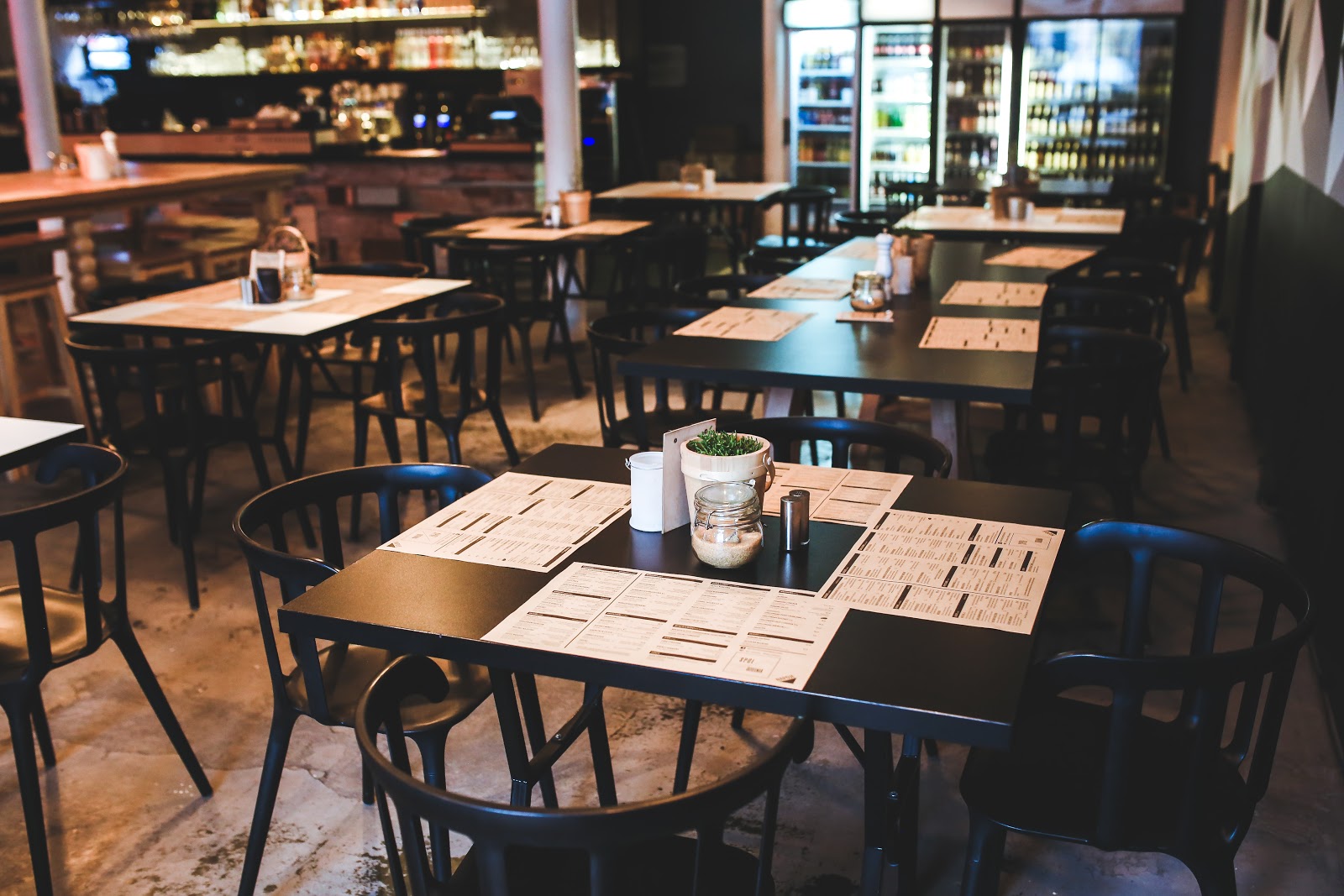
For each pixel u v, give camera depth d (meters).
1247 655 1.60
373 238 8.98
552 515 2.16
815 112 10.45
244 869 2.28
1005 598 1.79
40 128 7.47
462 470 2.42
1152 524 2.06
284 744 2.22
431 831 2.04
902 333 3.54
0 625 2.49
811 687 1.52
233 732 2.95
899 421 4.29
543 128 8.41
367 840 2.52
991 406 5.40
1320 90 4.12
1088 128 9.47
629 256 6.85
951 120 9.92
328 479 2.40
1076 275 4.90
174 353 3.60
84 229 5.79
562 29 6.83
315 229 9.10
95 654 3.34
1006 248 5.27
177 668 3.27
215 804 2.65
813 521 2.11
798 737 1.42
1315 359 3.67
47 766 2.80
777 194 7.67
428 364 4.00
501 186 8.56
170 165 6.73
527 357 5.54
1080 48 9.31
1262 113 5.81
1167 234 6.25
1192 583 3.68
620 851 1.71
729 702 1.55
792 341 3.46
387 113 9.85
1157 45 9.13
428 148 10.00
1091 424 5.26
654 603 1.78
